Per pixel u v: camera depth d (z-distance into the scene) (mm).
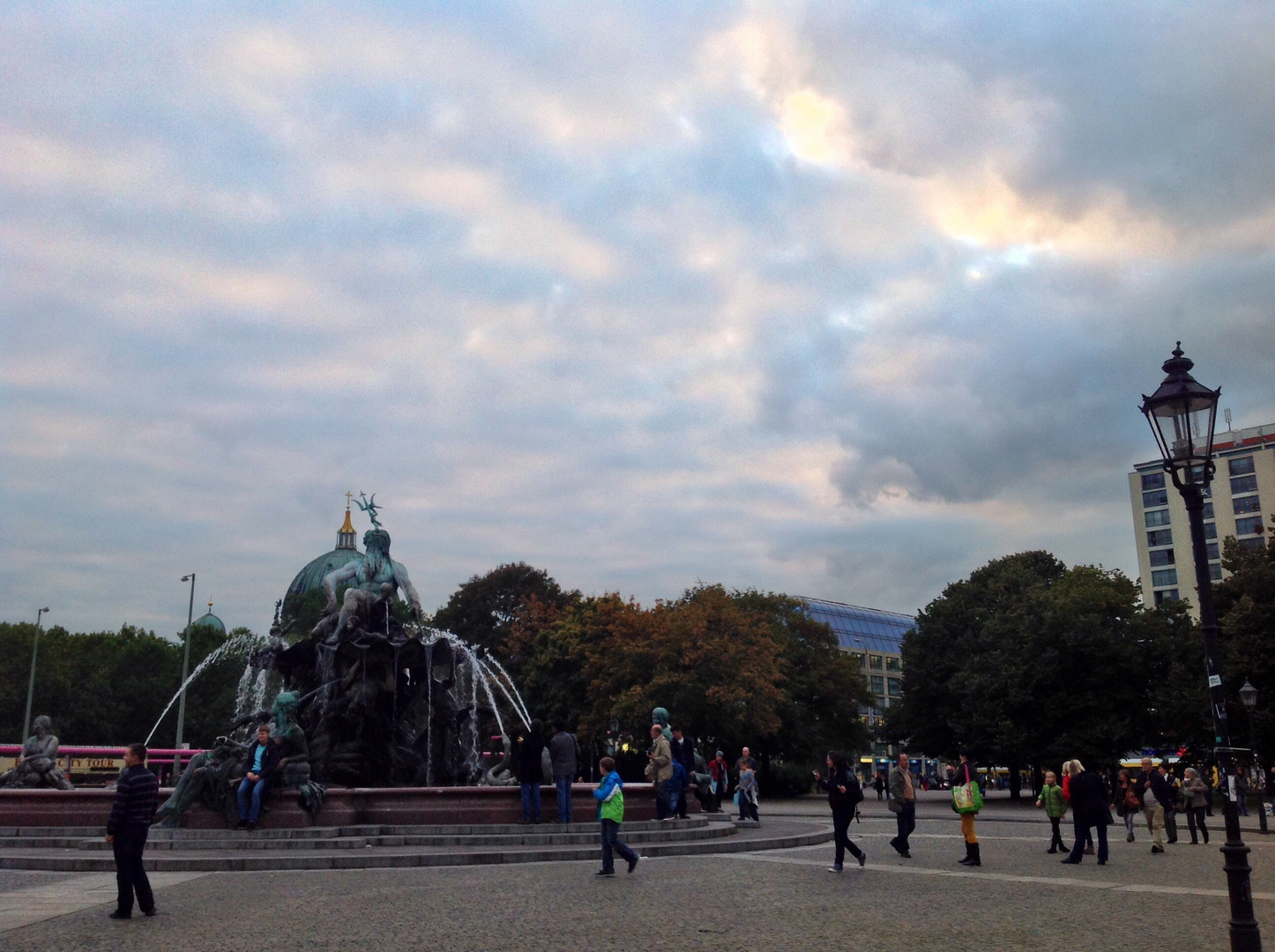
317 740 29953
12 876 17781
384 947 11039
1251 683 49031
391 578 32469
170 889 16031
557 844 22172
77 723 94938
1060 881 17859
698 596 69688
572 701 75500
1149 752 70750
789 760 78688
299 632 53625
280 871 18578
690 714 64688
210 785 22578
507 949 10938
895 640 178000
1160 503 137375
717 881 17234
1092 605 66812
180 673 101750
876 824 36219
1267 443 130125
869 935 11945
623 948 11016
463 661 33406
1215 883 17844
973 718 62812
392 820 23188
